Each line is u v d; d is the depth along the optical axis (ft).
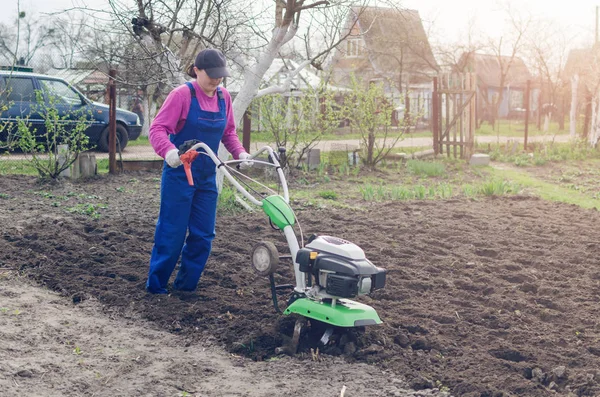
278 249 24.86
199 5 31.17
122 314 17.78
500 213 33.88
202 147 17.92
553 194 43.39
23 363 14.02
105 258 22.38
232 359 15.16
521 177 52.54
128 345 15.57
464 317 17.99
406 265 23.18
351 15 33.14
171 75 30.60
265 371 14.48
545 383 14.28
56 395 12.79
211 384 13.73
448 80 62.69
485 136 108.06
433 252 25.18
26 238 24.79
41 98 39.47
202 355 15.28
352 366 14.75
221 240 25.58
